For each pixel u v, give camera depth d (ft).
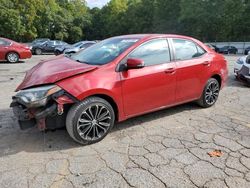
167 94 14.55
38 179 9.57
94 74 11.85
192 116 15.85
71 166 10.39
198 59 16.11
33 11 137.18
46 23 170.81
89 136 12.06
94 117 12.00
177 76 14.75
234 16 127.13
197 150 11.70
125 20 214.07
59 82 11.16
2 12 121.70
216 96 17.87
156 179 9.62
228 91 22.33
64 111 11.55
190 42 16.17
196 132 13.58
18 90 11.80
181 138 12.88
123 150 11.68
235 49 104.53
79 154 11.29
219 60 17.57
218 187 9.22
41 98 10.82
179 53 15.25
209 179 9.65
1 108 16.94
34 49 76.69
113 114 12.61
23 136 12.85
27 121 11.53
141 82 13.14
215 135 13.23
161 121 14.98
